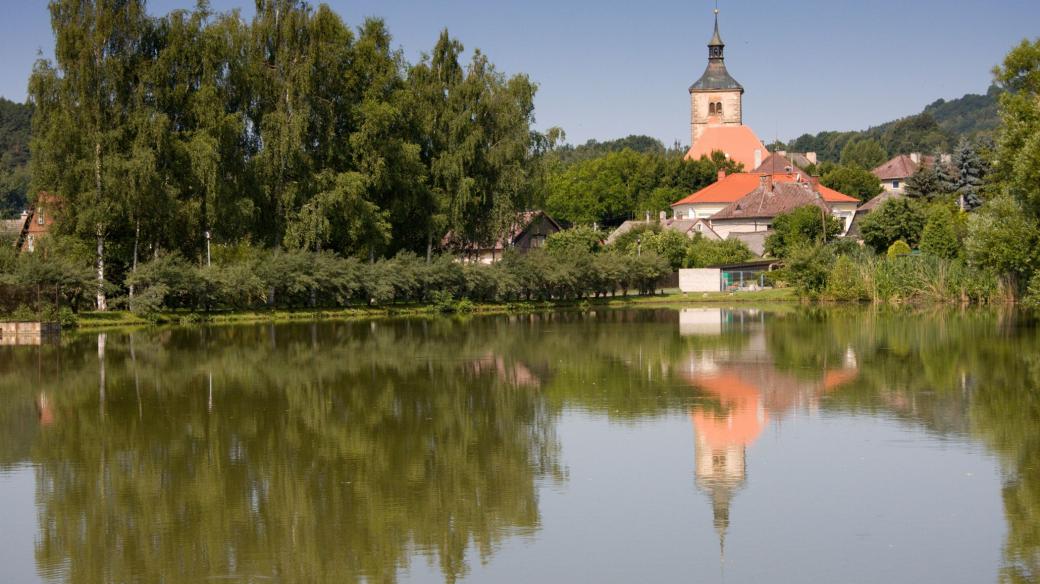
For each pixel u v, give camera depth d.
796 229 114.44
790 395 32.44
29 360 43.94
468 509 20.05
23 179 166.25
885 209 107.38
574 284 90.12
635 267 96.12
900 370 37.94
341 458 24.22
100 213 61.28
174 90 65.75
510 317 74.56
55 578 16.55
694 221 134.25
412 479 22.27
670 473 22.56
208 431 27.50
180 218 66.56
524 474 22.61
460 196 82.31
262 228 74.69
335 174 75.19
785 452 24.36
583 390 34.16
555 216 168.00
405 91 80.12
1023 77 59.88
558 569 16.72
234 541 18.27
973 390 32.91
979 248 55.66
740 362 41.09
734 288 103.88
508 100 86.06
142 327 63.06
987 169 135.88
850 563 16.80
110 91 63.59
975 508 19.61
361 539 18.31
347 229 75.88
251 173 70.44
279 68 73.12
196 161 64.00
